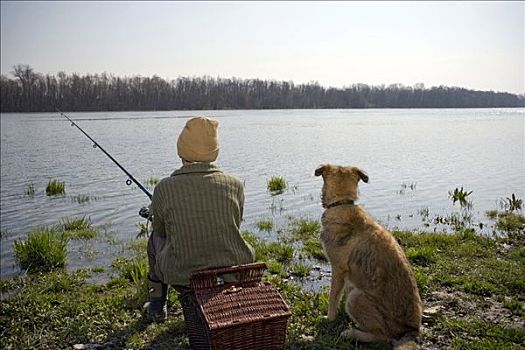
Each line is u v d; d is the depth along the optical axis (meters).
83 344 4.23
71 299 5.36
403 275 3.96
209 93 124.75
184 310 3.96
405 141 32.72
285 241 8.20
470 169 18.84
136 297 5.19
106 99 105.56
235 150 27.05
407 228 9.45
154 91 114.12
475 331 4.35
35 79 88.19
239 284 3.68
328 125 53.75
